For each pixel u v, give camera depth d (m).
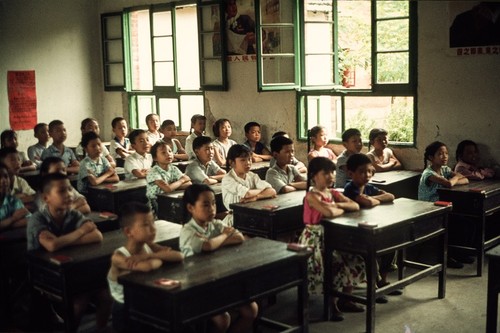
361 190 4.20
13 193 4.55
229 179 4.54
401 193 5.56
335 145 6.53
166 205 4.90
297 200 4.43
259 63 6.21
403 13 7.74
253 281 3.02
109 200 5.07
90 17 8.71
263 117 7.10
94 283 3.25
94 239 3.45
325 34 6.53
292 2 6.37
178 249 3.60
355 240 3.66
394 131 7.58
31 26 8.11
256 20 6.17
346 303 4.08
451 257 5.06
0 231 3.84
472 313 4.00
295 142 6.85
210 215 3.29
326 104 7.19
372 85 6.21
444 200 4.96
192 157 6.88
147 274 2.86
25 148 8.16
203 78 7.54
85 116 8.76
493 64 5.46
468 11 5.52
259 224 4.16
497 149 5.52
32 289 3.53
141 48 8.47
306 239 3.93
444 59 5.71
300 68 6.48
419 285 4.56
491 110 5.51
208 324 3.33
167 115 8.23
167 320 2.68
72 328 3.18
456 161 5.74
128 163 5.78
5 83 7.91
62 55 8.45
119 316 3.02
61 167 4.39
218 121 6.68
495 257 3.17
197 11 7.38
